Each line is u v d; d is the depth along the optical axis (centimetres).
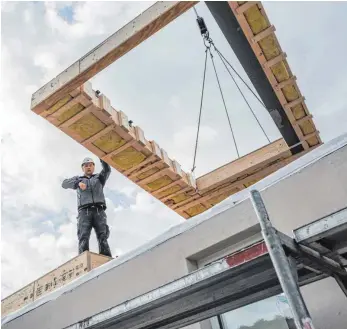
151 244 454
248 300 300
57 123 558
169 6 429
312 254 242
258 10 480
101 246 606
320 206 342
